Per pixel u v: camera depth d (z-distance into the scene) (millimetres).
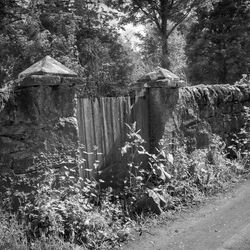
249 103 8008
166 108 5324
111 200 4746
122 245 4023
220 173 6184
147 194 4789
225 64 21922
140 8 20016
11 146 3904
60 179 4027
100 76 13742
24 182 3877
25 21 10703
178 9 19797
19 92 3844
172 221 4660
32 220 3775
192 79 22297
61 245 3590
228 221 4617
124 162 5031
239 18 22016
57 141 4008
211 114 6605
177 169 5445
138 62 24500
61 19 11531
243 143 7344
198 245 4023
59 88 3988
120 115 4977
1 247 3441
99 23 14773
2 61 9695
